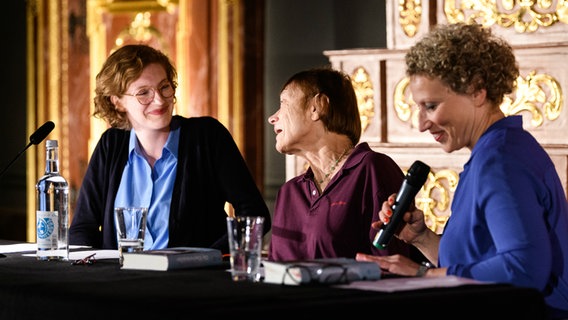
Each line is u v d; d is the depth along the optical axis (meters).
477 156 2.90
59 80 9.15
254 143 8.26
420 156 5.59
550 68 5.23
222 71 8.28
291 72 8.34
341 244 3.63
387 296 2.44
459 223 2.94
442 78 2.92
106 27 8.86
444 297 2.44
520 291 2.54
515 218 2.74
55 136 9.18
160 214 4.27
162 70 4.22
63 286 2.79
